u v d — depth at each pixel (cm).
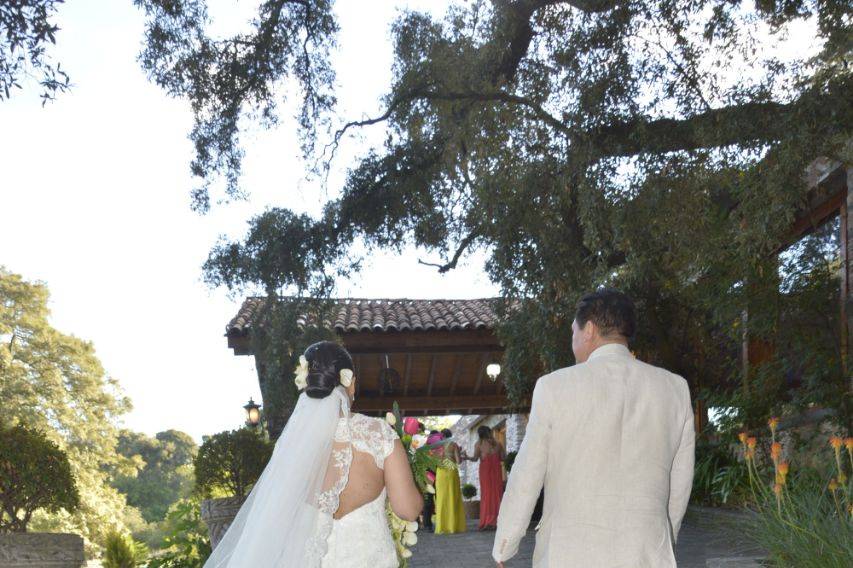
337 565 275
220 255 1156
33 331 3947
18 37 695
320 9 1137
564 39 983
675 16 850
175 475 6944
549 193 965
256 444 855
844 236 936
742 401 994
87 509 3161
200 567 855
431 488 324
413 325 1543
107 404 4078
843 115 724
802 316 955
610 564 254
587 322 290
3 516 664
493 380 1561
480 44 1034
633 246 864
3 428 635
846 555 417
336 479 283
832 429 867
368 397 1850
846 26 771
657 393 275
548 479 271
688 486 284
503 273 1016
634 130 840
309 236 1166
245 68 1132
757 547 507
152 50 1121
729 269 970
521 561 882
